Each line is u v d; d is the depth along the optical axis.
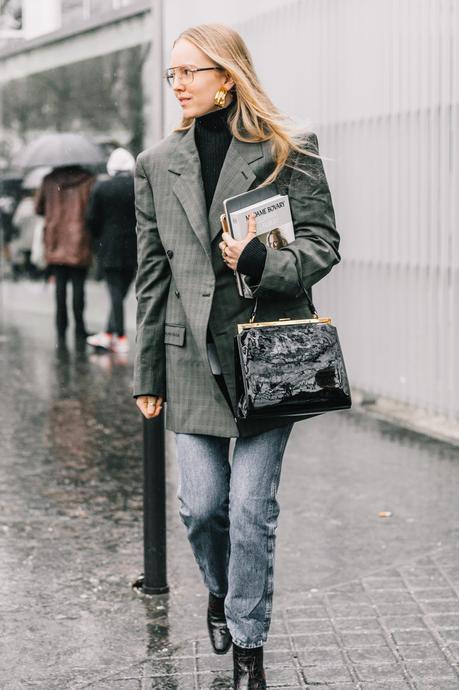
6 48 17.52
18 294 19.30
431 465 8.92
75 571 6.66
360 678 5.12
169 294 4.96
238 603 4.79
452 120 9.36
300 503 7.96
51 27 16.27
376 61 10.38
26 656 5.47
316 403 4.58
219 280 4.77
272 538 4.81
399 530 7.32
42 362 14.19
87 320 16.81
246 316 4.77
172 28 10.85
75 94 15.84
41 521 7.62
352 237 11.01
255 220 4.59
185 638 5.67
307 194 4.75
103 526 7.52
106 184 14.56
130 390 12.23
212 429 4.82
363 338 11.03
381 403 11.30
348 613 5.90
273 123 4.71
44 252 16.20
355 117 10.75
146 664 5.36
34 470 8.94
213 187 4.82
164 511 6.27
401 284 10.34
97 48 15.16
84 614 6.00
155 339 4.98
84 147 15.80
